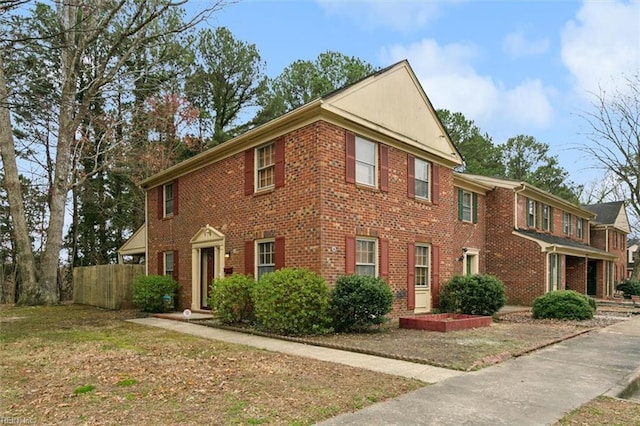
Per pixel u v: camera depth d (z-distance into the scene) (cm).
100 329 1116
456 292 1405
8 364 696
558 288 1988
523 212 2084
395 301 1270
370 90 1239
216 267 1432
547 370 681
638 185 2680
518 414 469
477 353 784
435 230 1479
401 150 1355
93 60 1845
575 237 2672
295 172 1138
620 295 2786
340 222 1110
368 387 562
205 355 767
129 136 2353
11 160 1903
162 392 535
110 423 427
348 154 1152
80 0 1098
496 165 3691
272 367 673
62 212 1944
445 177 1566
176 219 1653
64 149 1933
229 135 2608
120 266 1716
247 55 2683
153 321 1292
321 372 643
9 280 2852
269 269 1221
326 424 428
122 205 2833
